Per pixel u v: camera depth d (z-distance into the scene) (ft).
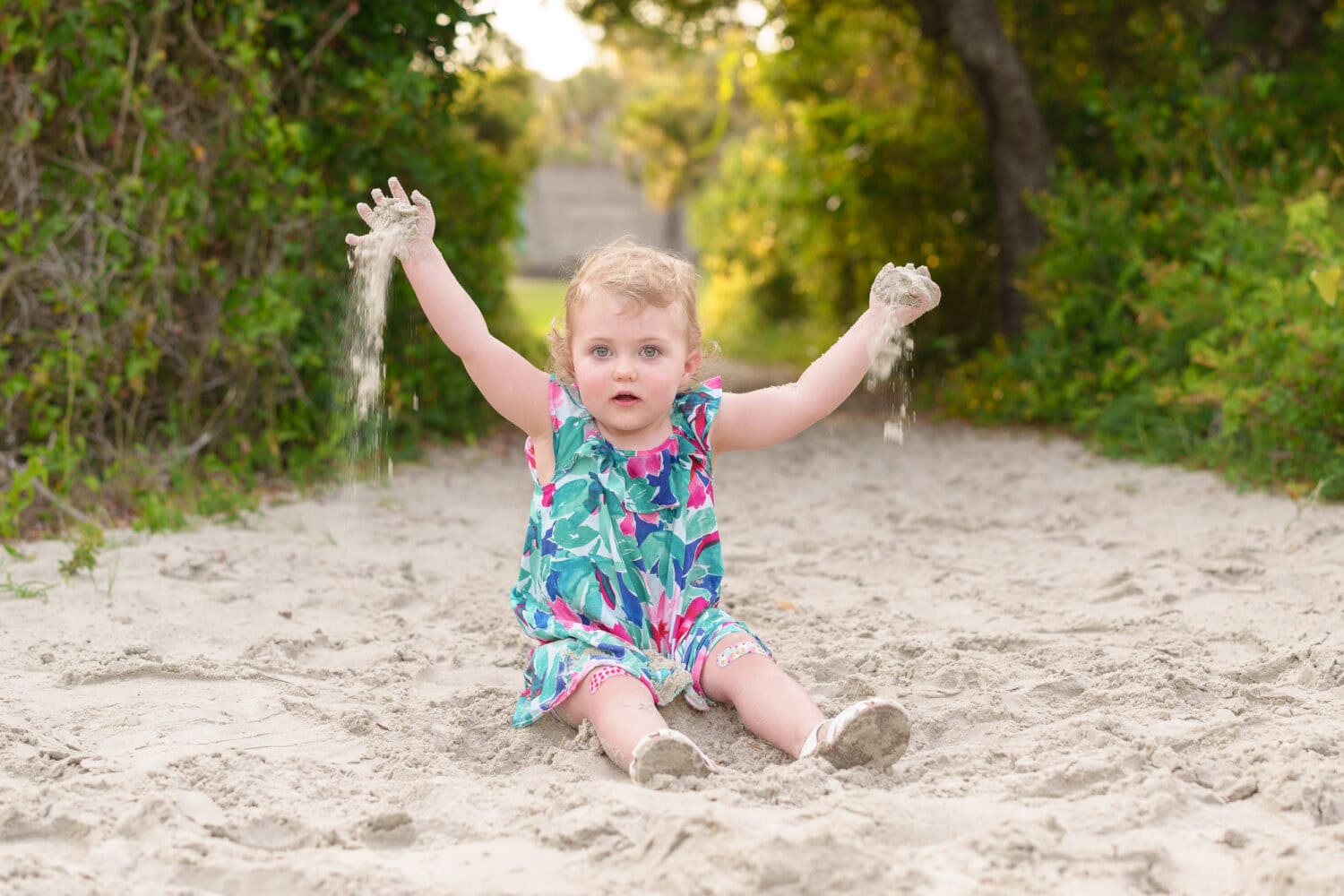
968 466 26.45
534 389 10.49
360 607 14.67
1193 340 25.18
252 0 21.54
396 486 23.22
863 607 14.58
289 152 23.84
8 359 19.81
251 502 20.20
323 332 24.21
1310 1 35.27
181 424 21.94
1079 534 18.85
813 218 48.14
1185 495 21.27
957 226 42.78
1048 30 38.81
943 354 42.22
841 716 9.07
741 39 48.14
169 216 20.93
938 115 42.96
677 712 10.42
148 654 12.21
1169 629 13.42
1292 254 23.71
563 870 7.52
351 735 10.30
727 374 51.47
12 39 18.93
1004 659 12.39
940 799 8.51
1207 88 32.60
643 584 10.36
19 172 19.51
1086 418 28.68
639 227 148.97
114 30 20.12
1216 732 9.91
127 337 20.57
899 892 7.06
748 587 15.47
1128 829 8.08
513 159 61.00
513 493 23.25
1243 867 7.58
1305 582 15.30
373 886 7.22
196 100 21.72
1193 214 28.94
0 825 8.06
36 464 17.25
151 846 7.79
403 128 25.98
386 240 10.06
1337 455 20.39
